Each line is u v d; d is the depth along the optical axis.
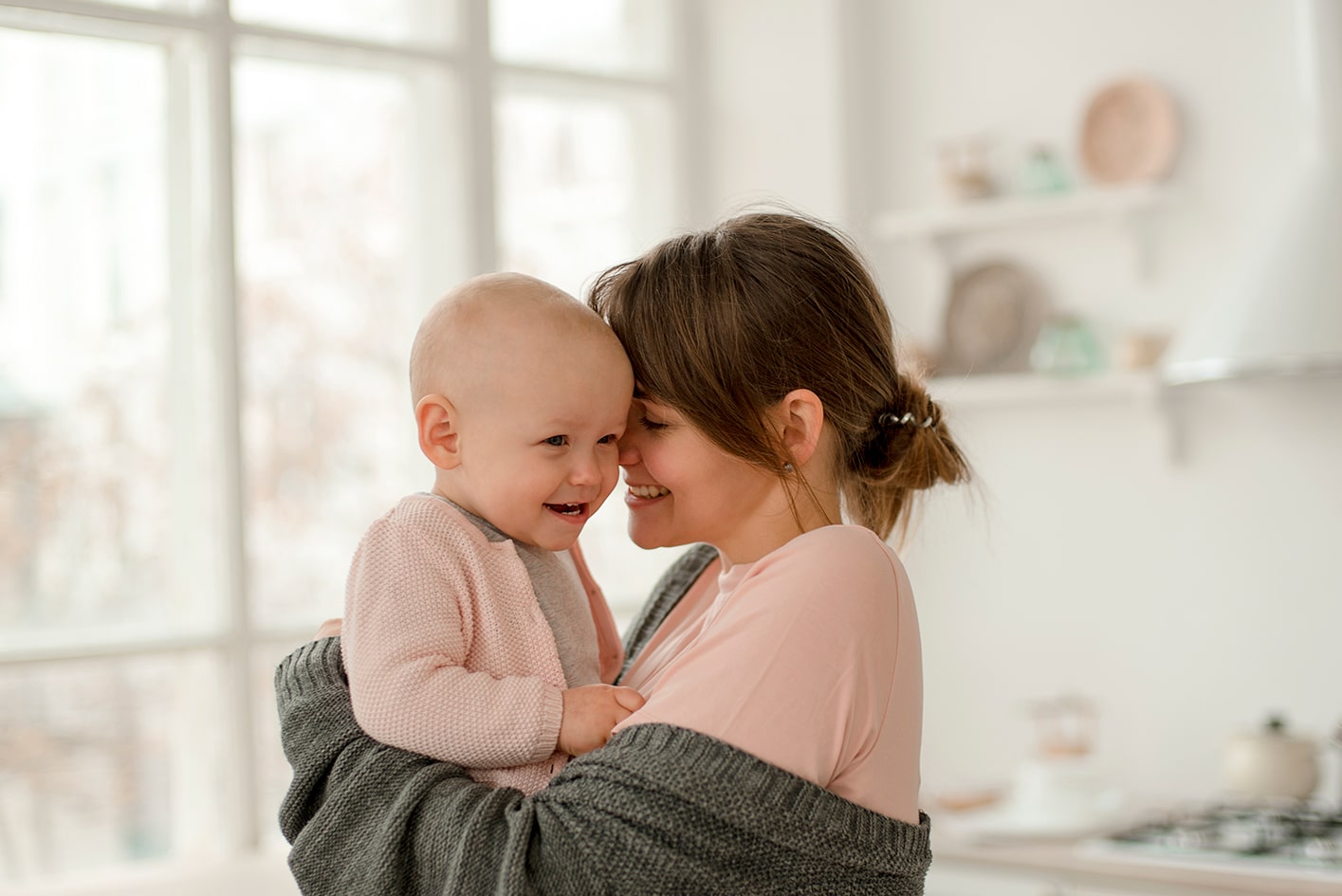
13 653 2.61
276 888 2.69
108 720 2.72
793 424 1.20
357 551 1.19
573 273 3.53
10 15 2.66
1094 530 3.40
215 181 2.83
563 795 1.05
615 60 3.63
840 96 3.58
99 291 2.78
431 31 3.22
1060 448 3.45
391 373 3.15
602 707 1.12
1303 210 2.83
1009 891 3.41
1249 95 3.18
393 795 1.10
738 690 1.05
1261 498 3.17
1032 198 3.39
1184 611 3.28
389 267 3.16
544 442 1.20
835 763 1.07
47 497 2.72
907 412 1.32
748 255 1.22
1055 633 3.46
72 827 2.68
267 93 2.99
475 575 1.17
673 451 1.22
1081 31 3.42
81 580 2.74
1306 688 3.11
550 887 1.02
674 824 1.01
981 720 3.57
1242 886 2.32
